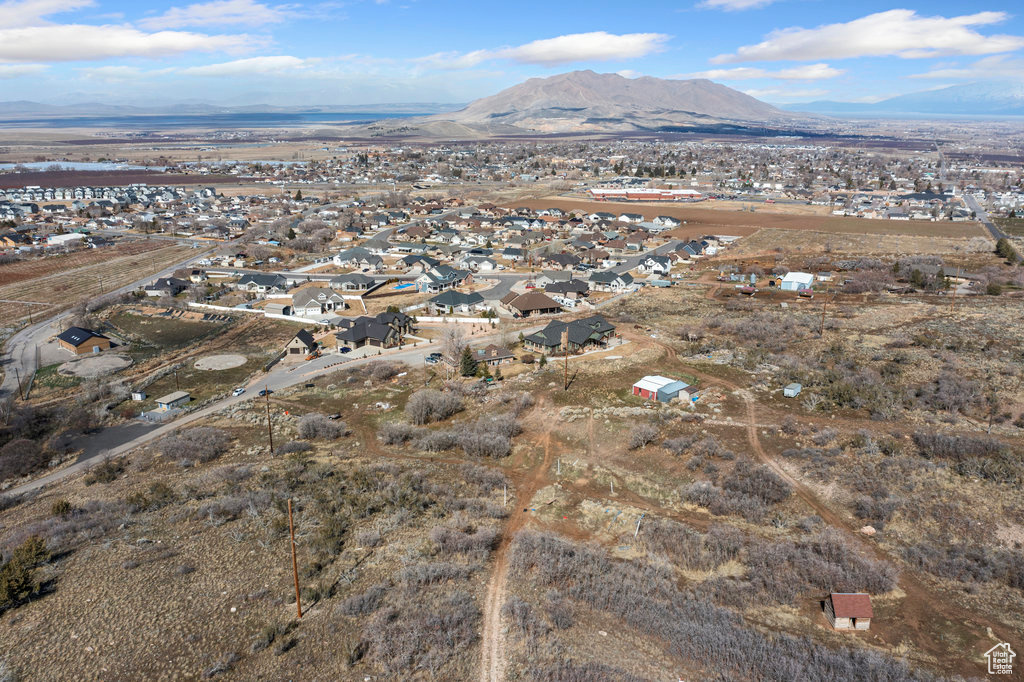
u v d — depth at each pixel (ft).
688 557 135.13
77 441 211.00
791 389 224.12
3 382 266.36
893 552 138.21
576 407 222.89
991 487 158.81
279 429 215.92
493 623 115.14
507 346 294.66
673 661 105.70
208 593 122.52
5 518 159.33
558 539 143.43
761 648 106.93
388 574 129.59
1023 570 125.90
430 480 176.24
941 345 266.57
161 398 243.81
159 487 164.55
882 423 200.75
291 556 135.54
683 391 224.53
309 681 100.94
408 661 104.53
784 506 158.92
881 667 102.22
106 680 101.04
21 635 111.14
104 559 134.21
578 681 99.04
